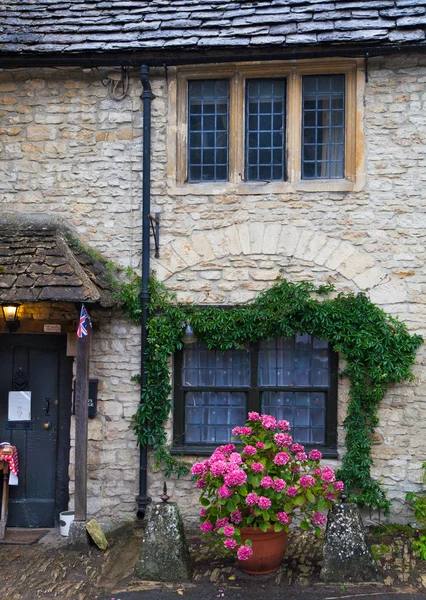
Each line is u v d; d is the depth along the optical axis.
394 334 6.29
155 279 6.64
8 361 6.83
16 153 6.82
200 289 6.59
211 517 5.12
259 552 5.18
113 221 6.71
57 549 6.02
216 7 6.70
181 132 6.75
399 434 6.35
